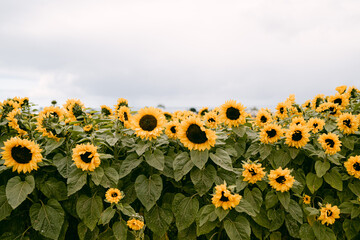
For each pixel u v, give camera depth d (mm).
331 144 2441
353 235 2486
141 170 2467
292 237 2523
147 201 2260
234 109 2586
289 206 2389
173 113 3584
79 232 2277
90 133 2594
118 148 2533
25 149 2168
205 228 2271
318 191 2621
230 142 2613
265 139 2471
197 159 2275
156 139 2412
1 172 2250
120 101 2805
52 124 2316
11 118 2471
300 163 2551
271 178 2316
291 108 3203
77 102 2926
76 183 2203
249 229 2225
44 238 2258
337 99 3098
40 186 2246
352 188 2480
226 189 2213
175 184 2402
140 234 2309
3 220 2275
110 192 2219
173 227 2443
